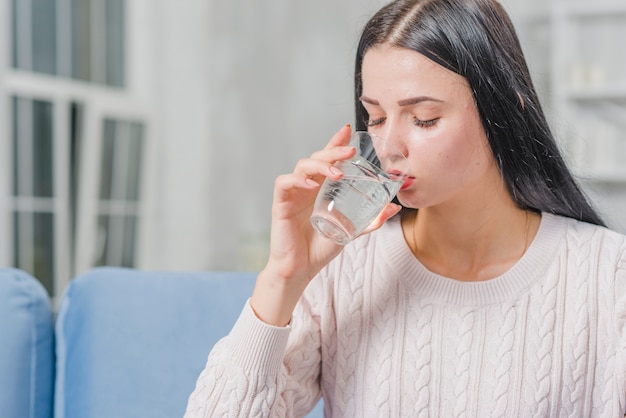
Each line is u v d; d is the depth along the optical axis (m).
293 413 1.16
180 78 4.77
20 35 3.86
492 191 1.13
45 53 4.00
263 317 1.07
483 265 1.17
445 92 0.99
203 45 4.88
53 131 4.04
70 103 4.13
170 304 1.29
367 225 0.97
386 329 1.17
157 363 1.24
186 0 4.77
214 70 4.98
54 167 4.04
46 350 1.24
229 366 1.07
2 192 3.71
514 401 1.13
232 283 1.34
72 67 4.14
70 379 1.22
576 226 1.20
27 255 3.87
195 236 4.84
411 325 1.17
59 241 4.05
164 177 4.72
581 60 5.11
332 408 1.21
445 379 1.15
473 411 1.14
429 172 1.01
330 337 1.19
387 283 1.18
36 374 1.21
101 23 4.32
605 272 1.16
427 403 1.15
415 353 1.16
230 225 5.07
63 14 4.09
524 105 1.09
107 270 1.31
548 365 1.14
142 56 4.59
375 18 1.04
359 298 1.19
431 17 1.00
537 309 1.15
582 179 1.34
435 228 1.17
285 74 5.44
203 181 4.91
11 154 3.79
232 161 5.09
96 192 4.25
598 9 5.02
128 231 4.51
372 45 1.03
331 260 1.09
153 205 4.66
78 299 1.27
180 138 4.80
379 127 1.05
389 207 1.02
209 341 1.28
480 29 1.02
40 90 3.95
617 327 1.14
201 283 1.32
